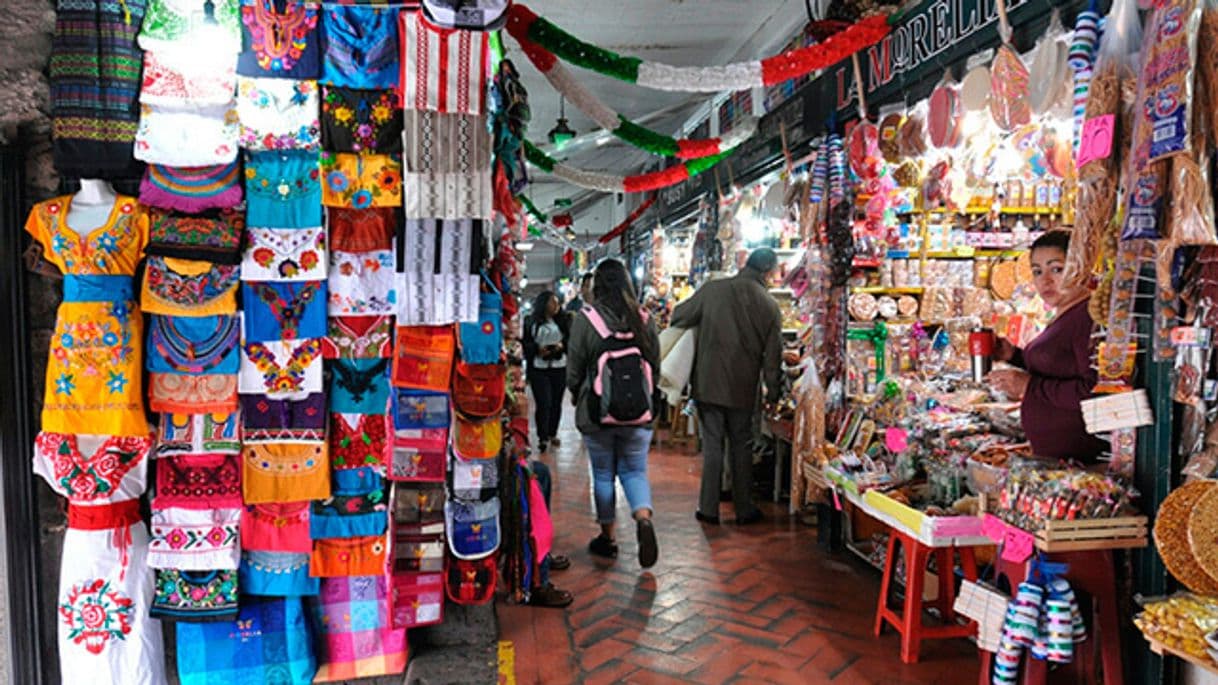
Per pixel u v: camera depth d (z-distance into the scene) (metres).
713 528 4.60
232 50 1.99
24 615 2.10
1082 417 2.40
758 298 4.62
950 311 4.80
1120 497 2.17
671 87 3.27
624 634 3.05
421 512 2.19
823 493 3.98
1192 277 2.00
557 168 5.66
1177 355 2.05
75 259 1.96
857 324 4.55
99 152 1.96
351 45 2.03
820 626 3.12
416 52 2.02
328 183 2.06
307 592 2.18
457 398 2.15
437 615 2.22
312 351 2.11
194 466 2.09
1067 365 2.43
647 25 6.15
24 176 2.05
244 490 2.11
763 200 5.42
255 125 2.02
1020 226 4.99
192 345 2.05
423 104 2.03
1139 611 2.22
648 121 9.16
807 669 2.75
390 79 2.06
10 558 2.08
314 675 2.21
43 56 2.01
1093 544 2.15
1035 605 2.15
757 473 5.64
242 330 2.08
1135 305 2.17
